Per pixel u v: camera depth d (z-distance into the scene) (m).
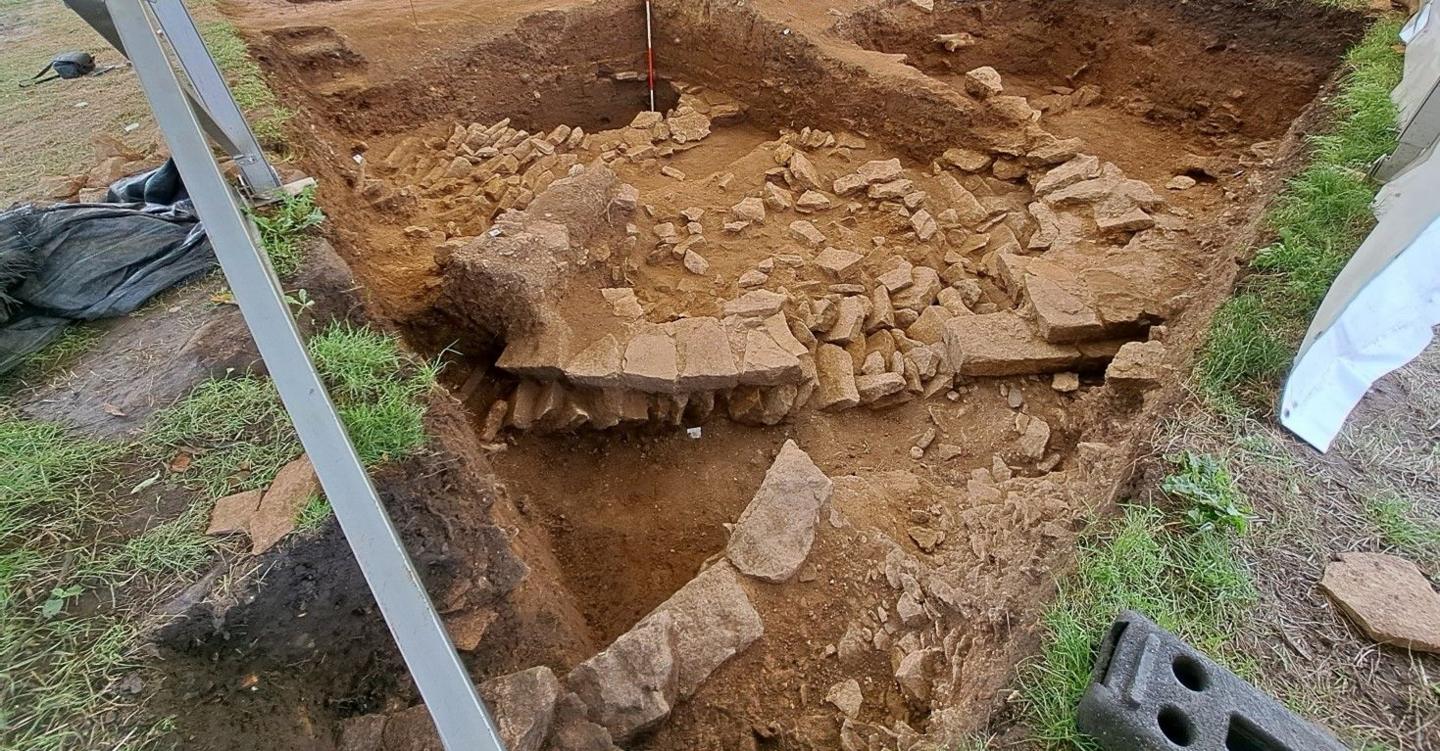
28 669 2.22
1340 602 2.37
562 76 7.89
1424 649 2.25
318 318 3.47
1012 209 5.99
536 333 4.36
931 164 6.55
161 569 2.47
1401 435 2.97
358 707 2.56
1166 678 1.97
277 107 5.35
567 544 4.00
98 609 2.37
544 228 4.81
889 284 5.19
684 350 4.34
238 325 3.40
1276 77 6.33
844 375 4.61
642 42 8.17
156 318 3.55
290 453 2.82
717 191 6.25
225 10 7.37
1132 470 2.93
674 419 4.43
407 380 3.22
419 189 6.21
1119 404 4.12
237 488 2.71
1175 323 4.34
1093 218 5.47
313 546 2.52
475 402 4.44
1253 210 4.64
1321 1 6.20
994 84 6.44
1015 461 4.24
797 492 3.46
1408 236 2.65
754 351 4.36
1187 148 6.61
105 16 3.45
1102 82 7.43
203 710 2.28
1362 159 4.33
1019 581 2.87
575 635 3.23
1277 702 1.93
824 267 5.25
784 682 3.02
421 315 4.41
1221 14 6.59
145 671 2.26
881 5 7.67
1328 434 2.90
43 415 3.03
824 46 7.04
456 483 2.96
